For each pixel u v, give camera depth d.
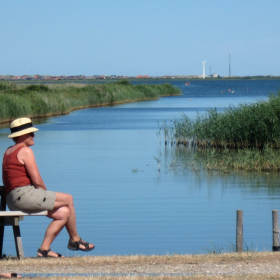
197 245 14.79
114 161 30.25
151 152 34.06
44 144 38.12
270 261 10.72
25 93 66.56
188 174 26.36
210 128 36.81
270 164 28.02
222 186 23.34
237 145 34.69
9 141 39.00
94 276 9.56
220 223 17.17
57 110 66.50
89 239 15.48
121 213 18.53
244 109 36.41
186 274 9.75
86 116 63.97
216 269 10.12
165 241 15.16
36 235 16.19
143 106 82.44
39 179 11.16
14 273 9.71
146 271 10.06
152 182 24.19
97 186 23.20
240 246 12.38
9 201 11.14
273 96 37.34
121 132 46.25
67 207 11.59
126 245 14.90
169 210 18.94
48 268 10.34
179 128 39.06
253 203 20.03
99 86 92.75
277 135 32.59
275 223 12.50
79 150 34.84
